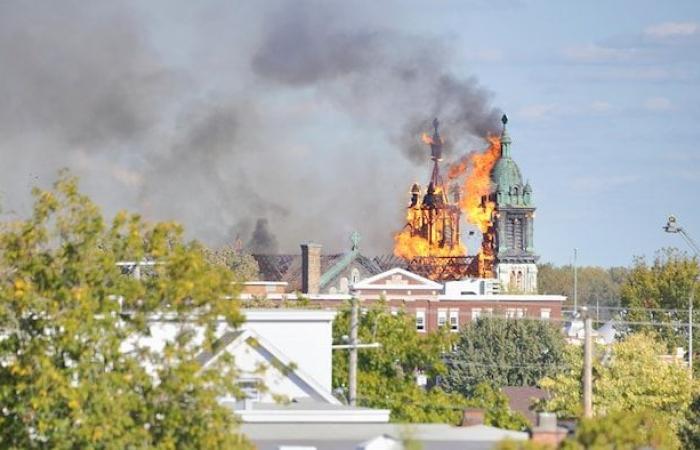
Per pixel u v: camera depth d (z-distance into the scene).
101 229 146.50
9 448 141.62
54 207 146.25
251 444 143.00
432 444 158.00
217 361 145.00
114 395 140.00
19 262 145.62
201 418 140.88
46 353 142.25
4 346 142.88
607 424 126.62
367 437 163.75
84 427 138.38
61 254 146.12
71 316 141.88
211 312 144.00
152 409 140.88
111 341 141.75
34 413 141.12
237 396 143.00
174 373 141.25
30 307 142.75
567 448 124.94
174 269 145.00
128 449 140.00
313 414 171.50
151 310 145.00
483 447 156.62
